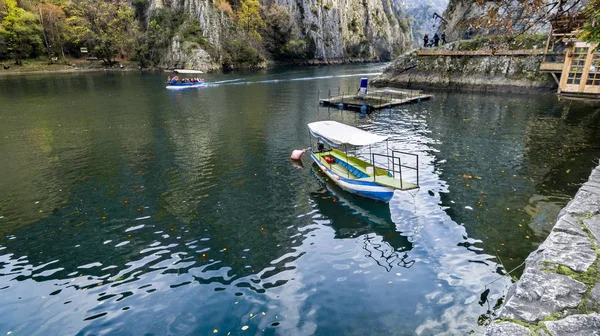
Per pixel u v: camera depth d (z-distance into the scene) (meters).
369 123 41.88
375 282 14.40
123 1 139.88
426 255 16.11
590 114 42.12
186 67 119.81
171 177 25.89
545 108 46.66
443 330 11.73
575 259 8.02
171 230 18.77
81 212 20.75
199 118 45.59
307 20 163.50
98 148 32.84
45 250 17.06
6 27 115.44
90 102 57.69
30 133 38.25
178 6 131.62
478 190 22.36
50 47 125.62
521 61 60.75
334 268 15.45
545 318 6.42
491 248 16.27
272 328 12.10
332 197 22.58
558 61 56.28
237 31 137.38
